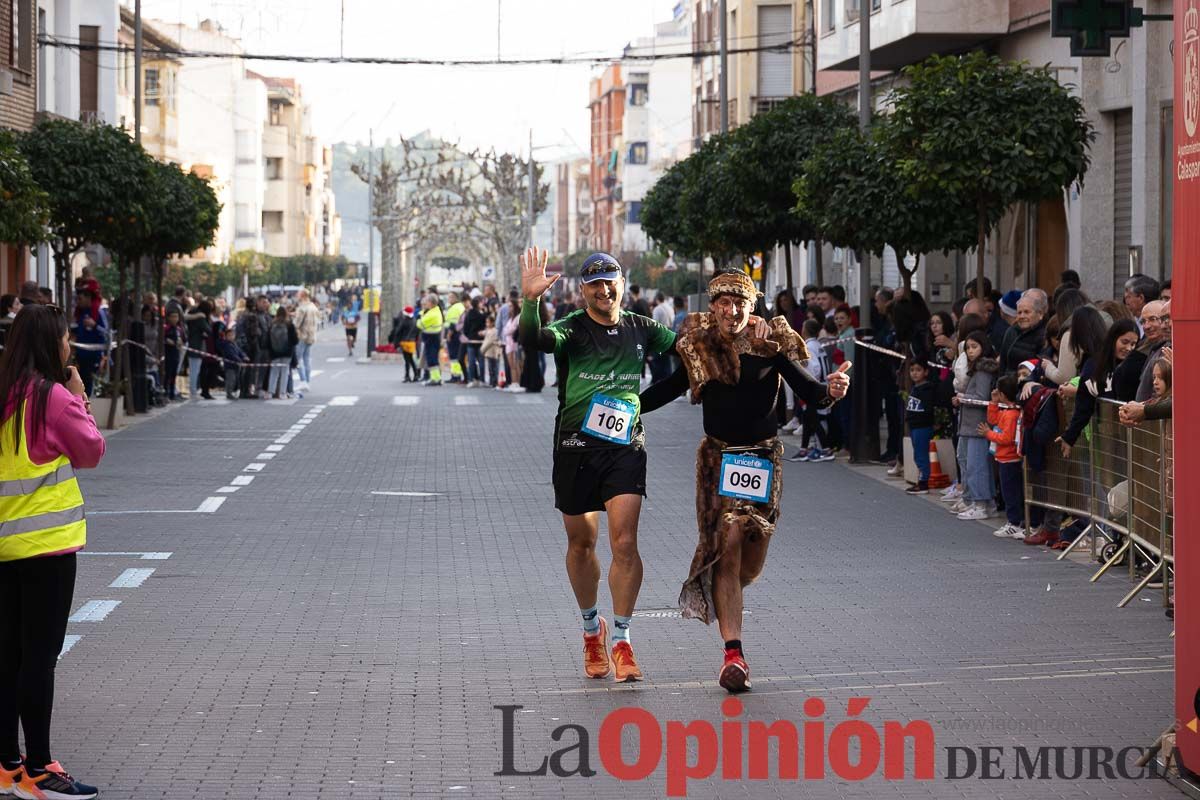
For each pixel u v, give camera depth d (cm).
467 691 839
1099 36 1324
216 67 10962
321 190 14725
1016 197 1831
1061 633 986
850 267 4075
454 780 680
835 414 2156
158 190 2711
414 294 6506
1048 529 1353
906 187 1867
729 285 855
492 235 6119
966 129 1770
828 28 3600
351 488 1805
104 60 4819
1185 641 670
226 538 1409
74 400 674
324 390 3834
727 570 857
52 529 664
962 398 1523
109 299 5091
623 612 861
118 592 1135
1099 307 1316
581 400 864
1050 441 1322
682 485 1831
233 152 11088
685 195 3316
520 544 1378
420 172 6025
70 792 653
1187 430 667
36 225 1961
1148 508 1112
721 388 863
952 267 3325
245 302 3659
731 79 5959
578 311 878
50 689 664
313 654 930
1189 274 664
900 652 932
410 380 4222
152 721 776
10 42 3341
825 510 1603
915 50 3042
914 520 1527
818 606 1080
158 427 2677
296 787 669
